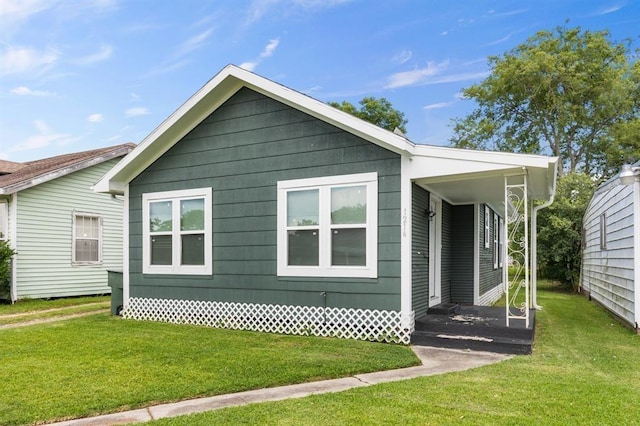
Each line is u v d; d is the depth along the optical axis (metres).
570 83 25.91
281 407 3.87
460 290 10.54
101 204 14.90
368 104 29.17
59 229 13.62
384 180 6.98
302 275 7.55
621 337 7.38
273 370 5.08
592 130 27.06
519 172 6.63
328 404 3.92
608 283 10.59
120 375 4.89
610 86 25.53
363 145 7.16
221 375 4.88
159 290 9.07
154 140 8.77
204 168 8.64
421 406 3.85
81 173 14.33
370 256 7.00
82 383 4.59
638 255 7.67
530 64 26.06
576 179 17.72
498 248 14.82
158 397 4.19
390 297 6.84
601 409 3.77
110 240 15.12
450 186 8.10
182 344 6.51
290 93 7.51
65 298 13.60
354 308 7.09
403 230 6.80
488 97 29.25
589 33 27.03
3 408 3.89
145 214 9.31
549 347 6.56
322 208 7.43
